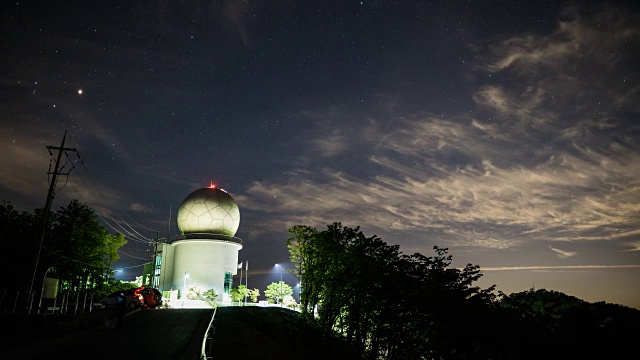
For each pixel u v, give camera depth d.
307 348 23.25
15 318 23.23
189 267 72.69
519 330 26.44
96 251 48.59
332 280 26.80
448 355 25.55
